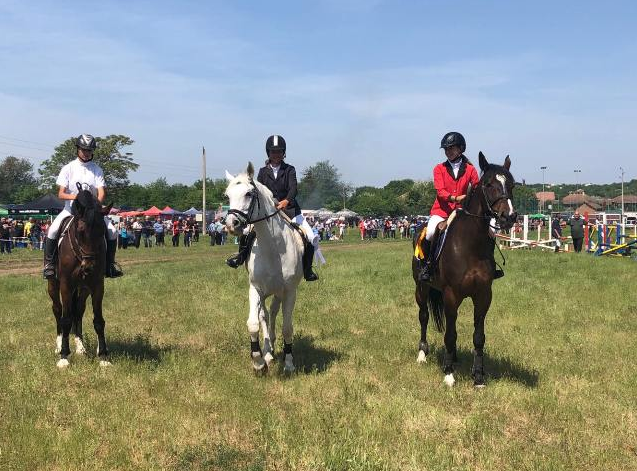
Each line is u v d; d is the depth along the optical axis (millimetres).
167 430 5141
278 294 6934
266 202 6543
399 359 7688
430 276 7047
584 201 115938
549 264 19172
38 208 43344
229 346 8281
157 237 39844
